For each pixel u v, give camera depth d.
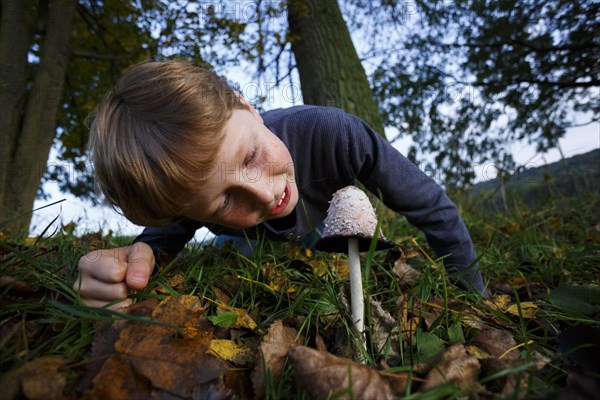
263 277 0.47
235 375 0.30
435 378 0.27
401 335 0.32
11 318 0.31
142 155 0.36
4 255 0.43
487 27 1.58
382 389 0.26
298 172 0.58
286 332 0.34
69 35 1.37
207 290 0.42
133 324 0.30
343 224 0.33
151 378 0.26
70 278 0.40
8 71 1.19
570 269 0.56
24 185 1.18
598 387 0.23
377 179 0.59
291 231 0.60
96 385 0.25
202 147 0.36
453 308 0.42
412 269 0.53
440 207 0.58
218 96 0.39
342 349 0.33
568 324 0.38
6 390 0.24
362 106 1.18
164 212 0.40
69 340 0.30
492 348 0.32
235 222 0.44
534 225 0.93
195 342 0.29
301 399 0.27
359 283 0.33
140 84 0.38
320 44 1.20
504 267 0.63
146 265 0.37
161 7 1.35
